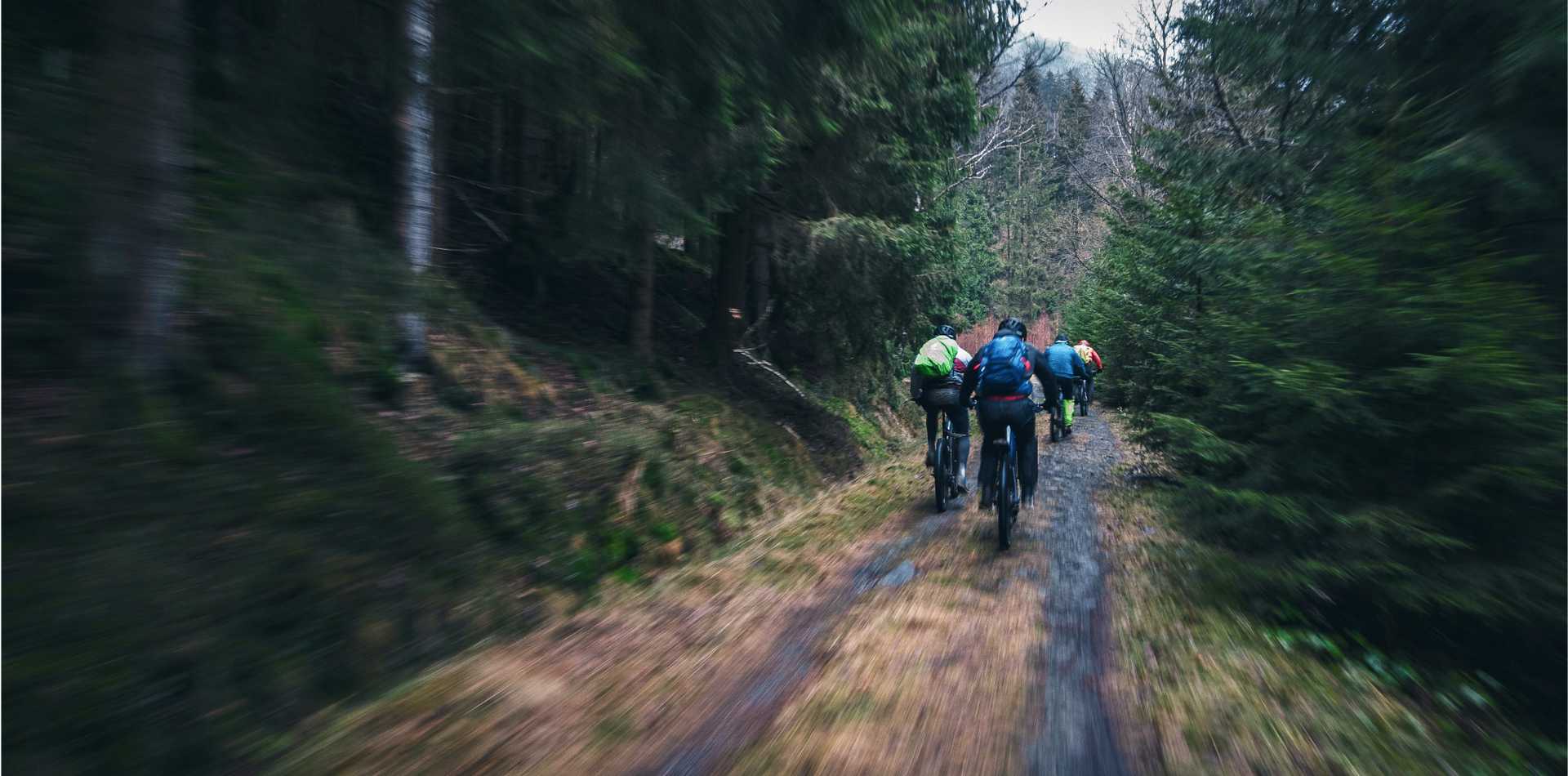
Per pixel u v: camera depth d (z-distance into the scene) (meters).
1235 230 6.61
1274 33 7.11
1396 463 4.49
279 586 3.51
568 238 7.59
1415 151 5.00
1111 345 12.98
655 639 4.63
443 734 3.35
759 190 10.17
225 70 4.45
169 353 3.75
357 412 4.67
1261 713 3.56
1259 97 7.86
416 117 6.45
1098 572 5.82
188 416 3.70
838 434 12.76
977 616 4.89
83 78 3.54
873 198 11.41
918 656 4.26
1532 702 4.03
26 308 3.43
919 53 9.43
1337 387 4.48
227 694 3.11
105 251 3.56
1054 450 12.43
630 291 10.42
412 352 6.20
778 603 5.27
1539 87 4.68
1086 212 45.16
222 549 3.38
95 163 3.54
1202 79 9.45
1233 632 4.59
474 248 10.57
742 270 12.20
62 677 2.60
